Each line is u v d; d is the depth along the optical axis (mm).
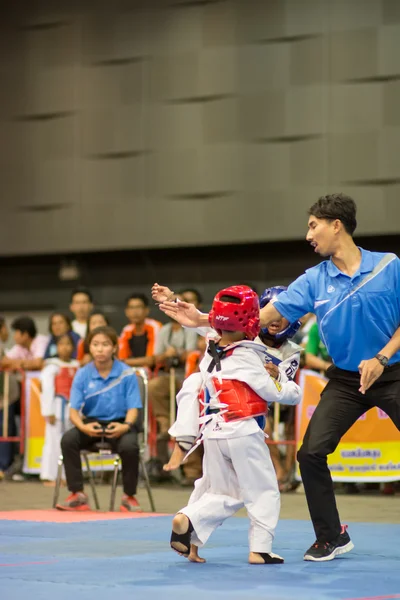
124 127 14531
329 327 5137
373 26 13023
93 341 8359
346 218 5125
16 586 4113
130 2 14531
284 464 10398
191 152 14094
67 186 14875
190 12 14133
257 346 4902
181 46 14195
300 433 9914
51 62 15016
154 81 14367
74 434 8188
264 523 4836
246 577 4383
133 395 8305
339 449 9797
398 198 12820
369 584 4188
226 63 13906
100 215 14656
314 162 13328
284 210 13492
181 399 4977
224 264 14281
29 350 12305
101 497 9367
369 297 5051
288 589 4039
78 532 6371
